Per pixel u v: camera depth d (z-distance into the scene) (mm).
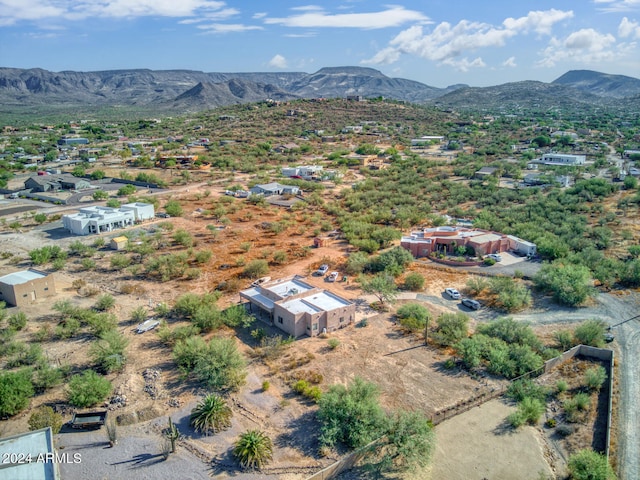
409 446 37938
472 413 45219
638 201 118250
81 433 41500
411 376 50375
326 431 40094
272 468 37750
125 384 47688
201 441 40625
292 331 58156
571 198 122688
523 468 38625
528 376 50250
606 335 58500
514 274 78562
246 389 47750
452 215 116438
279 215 117188
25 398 44250
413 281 73062
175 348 51812
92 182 158375
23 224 108500
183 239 92688
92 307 66375
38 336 56969
